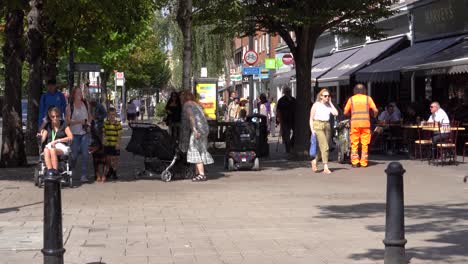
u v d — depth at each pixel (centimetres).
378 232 937
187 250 834
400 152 2244
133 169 1820
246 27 2008
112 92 7338
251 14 1866
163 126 4509
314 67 3553
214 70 3578
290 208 1154
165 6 1909
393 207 718
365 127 1825
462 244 850
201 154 1544
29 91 2217
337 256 796
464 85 2270
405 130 2119
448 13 2408
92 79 4925
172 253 817
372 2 1978
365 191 1369
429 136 2033
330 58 3553
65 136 1440
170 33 3534
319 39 3859
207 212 1118
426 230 946
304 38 2031
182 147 1559
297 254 809
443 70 2041
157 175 1658
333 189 1401
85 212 1121
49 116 1441
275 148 2617
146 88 6975
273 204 1200
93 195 1320
